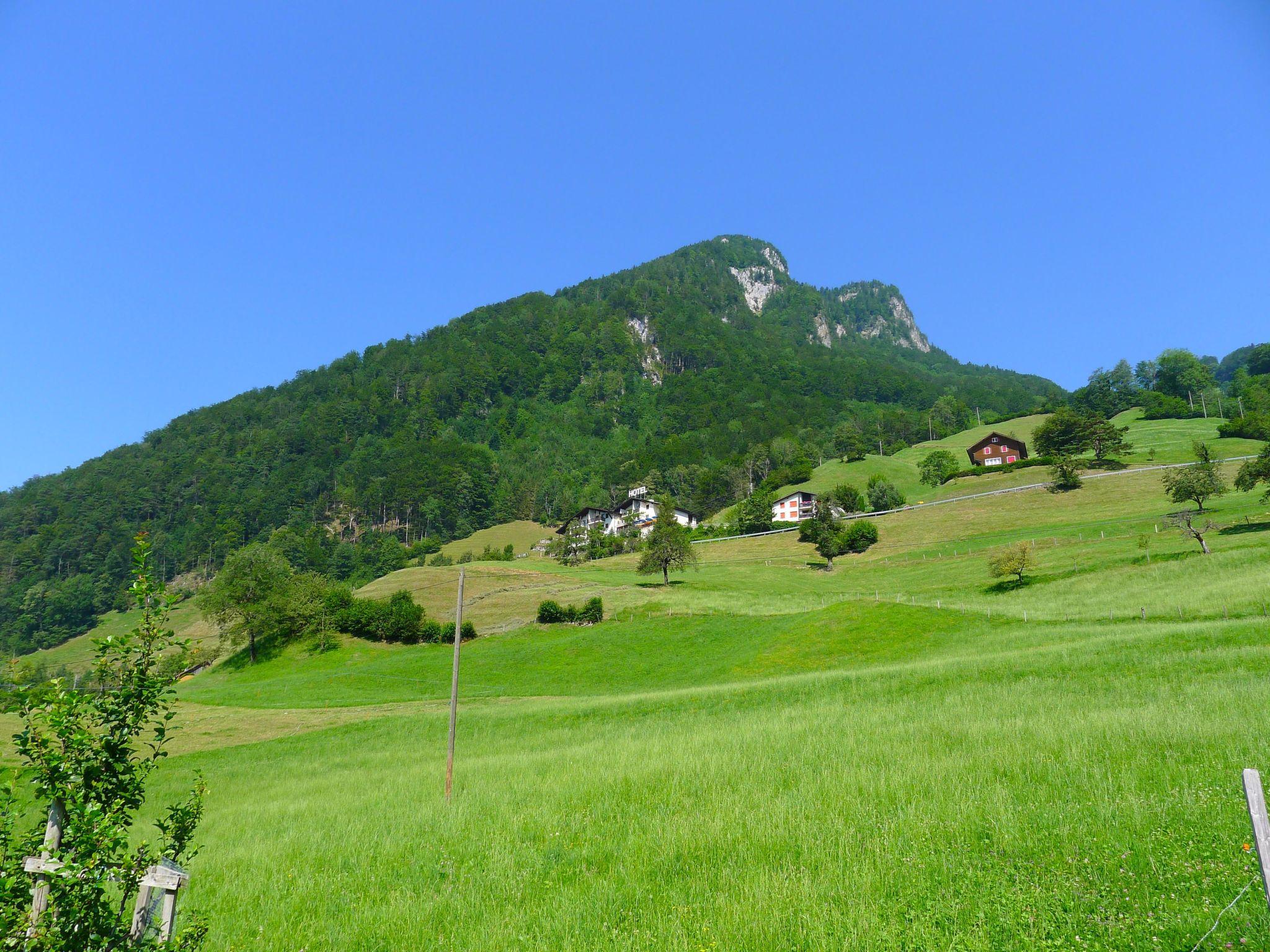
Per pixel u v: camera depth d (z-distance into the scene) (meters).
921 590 80.44
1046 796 14.51
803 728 26.05
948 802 14.97
